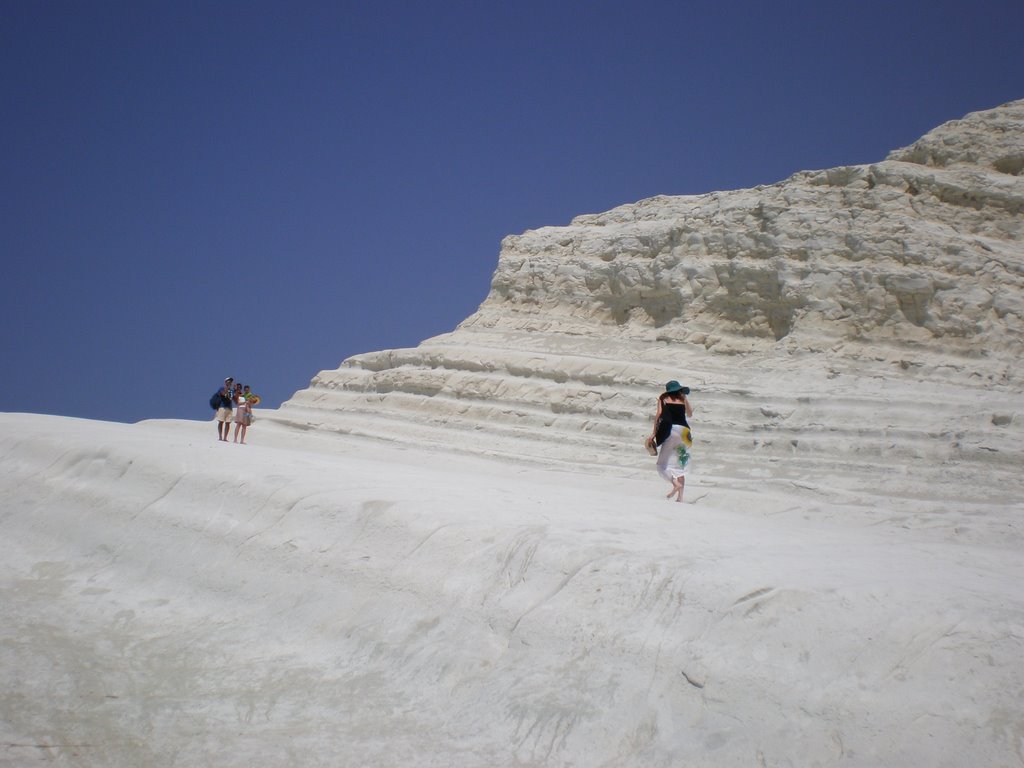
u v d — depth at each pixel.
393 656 6.86
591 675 5.88
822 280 17.98
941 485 13.05
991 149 18.59
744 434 16.22
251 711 6.37
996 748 4.50
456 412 20.31
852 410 15.43
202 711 6.41
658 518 9.24
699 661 5.61
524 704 5.84
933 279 17.02
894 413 15.01
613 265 21.62
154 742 5.97
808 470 14.57
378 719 6.09
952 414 14.55
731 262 19.48
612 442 17.47
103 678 7.05
